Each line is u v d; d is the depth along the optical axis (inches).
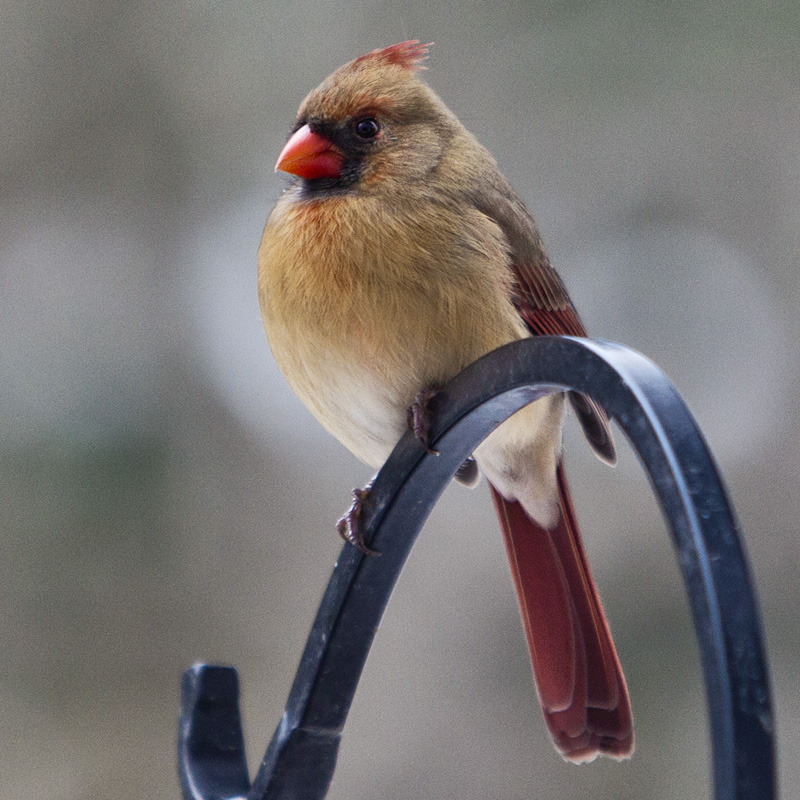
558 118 438.9
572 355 132.2
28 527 384.8
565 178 450.9
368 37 442.9
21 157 451.8
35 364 420.2
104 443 404.8
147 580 402.0
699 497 109.0
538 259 218.8
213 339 447.2
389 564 169.8
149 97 451.2
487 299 197.3
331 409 205.2
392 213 198.5
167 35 449.1
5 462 389.4
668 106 433.1
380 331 193.3
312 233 198.4
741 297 459.2
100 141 452.8
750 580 106.0
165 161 452.1
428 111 212.4
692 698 403.9
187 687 167.3
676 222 455.5
